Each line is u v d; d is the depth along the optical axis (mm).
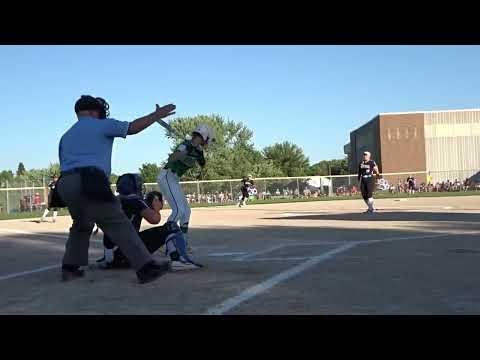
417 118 64625
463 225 10367
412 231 9453
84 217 5207
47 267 6531
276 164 100312
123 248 4996
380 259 6215
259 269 5727
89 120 5172
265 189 40906
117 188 6035
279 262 6223
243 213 19062
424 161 64562
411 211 15664
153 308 3982
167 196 6621
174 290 4656
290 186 41469
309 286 4668
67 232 12766
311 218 14148
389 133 64750
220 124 80875
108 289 4805
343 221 12500
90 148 5027
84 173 4898
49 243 9906
